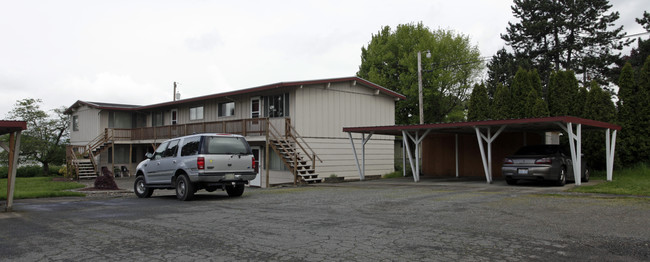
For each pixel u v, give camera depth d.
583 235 6.43
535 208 9.18
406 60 34.44
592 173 18.42
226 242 6.25
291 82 20.66
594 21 35.78
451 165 22.30
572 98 19.89
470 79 37.84
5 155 30.97
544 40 37.34
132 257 5.48
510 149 20.00
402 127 18.00
